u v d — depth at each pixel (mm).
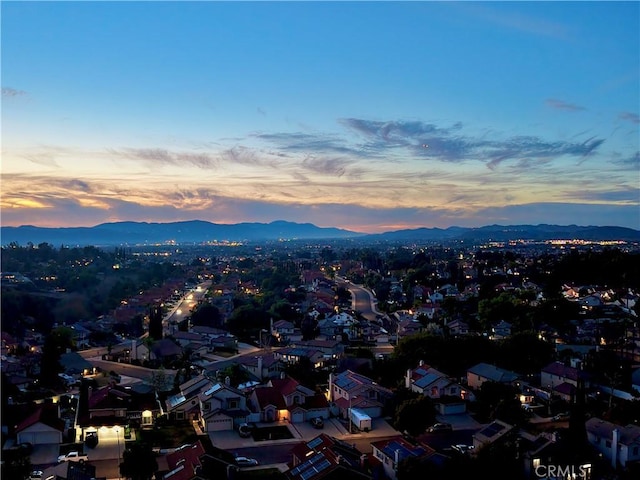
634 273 155000
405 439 53500
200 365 96750
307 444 51094
